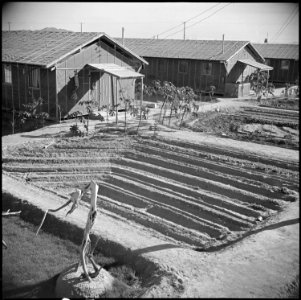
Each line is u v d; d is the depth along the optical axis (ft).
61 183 56.85
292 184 52.49
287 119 89.30
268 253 34.42
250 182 54.19
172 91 82.28
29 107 77.00
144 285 31.68
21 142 68.18
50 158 62.90
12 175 57.67
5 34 105.40
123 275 33.50
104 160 63.36
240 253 34.68
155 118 86.28
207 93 119.85
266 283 29.91
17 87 87.20
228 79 118.83
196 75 122.01
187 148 65.46
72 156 64.18
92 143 68.33
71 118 83.66
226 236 42.52
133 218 47.75
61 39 88.53
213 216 47.67
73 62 81.71
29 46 90.22
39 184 55.98
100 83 87.81
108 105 85.46
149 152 64.95
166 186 55.06
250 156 60.90
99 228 40.57
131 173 59.11
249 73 127.75
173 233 44.24
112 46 89.56
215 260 33.71
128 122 81.41
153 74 130.82
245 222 45.29
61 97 80.69
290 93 125.18
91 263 33.94
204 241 42.29
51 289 31.71
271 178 54.13
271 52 152.25
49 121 81.82
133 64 95.50
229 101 109.81
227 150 63.41
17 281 32.45
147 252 35.40
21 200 47.16
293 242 36.50
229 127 81.82
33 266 34.58
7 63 85.81
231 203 49.44
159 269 32.50
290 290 29.22
